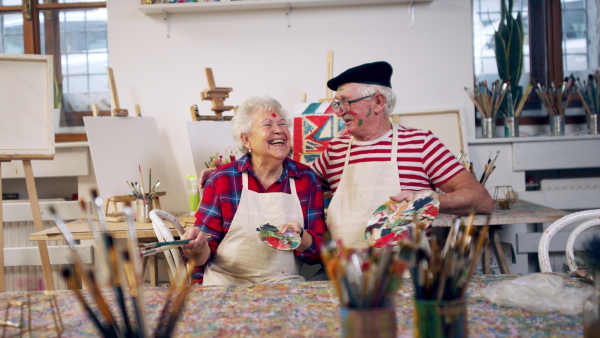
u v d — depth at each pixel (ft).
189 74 10.88
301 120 9.07
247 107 6.84
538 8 11.28
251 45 10.84
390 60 10.78
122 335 2.95
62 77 11.35
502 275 4.75
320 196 7.00
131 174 9.68
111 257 2.97
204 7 10.50
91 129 9.39
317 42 10.80
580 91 10.72
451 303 3.01
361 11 10.73
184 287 3.19
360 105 7.06
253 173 6.85
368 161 7.14
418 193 6.03
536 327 3.50
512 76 11.05
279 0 10.27
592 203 10.71
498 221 8.11
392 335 2.82
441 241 9.17
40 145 9.16
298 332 3.50
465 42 10.74
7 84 9.10
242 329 3.58
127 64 10.88
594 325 3.05
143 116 10.76
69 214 10.81
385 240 5.30
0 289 8.93
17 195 11.29
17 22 11.34
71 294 4.55
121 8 10.81
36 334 3.62
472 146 10.78
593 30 11.29
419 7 10.71
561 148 10.62
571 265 5.35
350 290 2.85
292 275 6.59
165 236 6.33
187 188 10.26
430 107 10.77
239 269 6.56
